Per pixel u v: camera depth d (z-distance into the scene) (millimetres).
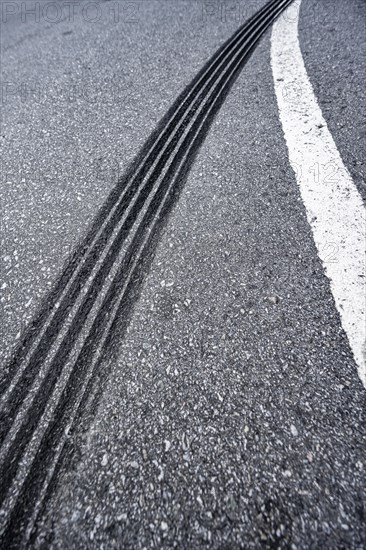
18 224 2072
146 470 1170
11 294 1756
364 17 3033
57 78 3246
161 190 2113
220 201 1962
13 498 1183
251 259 1686
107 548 1042
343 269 1568
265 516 1059
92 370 1449
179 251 1787
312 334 1416
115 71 3162
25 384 1462
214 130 2389
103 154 2426
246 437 1206
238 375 1350
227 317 1512
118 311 1617
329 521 1040
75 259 1861
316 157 2029
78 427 1306
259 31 3225
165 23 3713
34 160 2477
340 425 1201
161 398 1325
